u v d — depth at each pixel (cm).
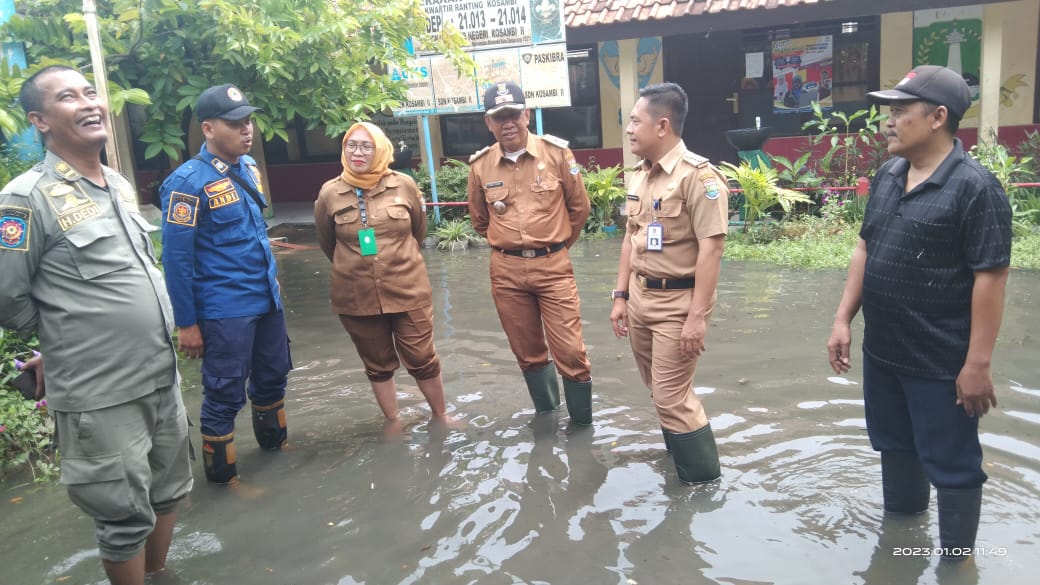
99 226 282
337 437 448
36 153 610
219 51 655
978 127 1020
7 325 275
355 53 735
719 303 666
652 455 402
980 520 321
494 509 356
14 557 338
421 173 1162
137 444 289
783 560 303
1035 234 829
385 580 307
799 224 925
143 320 289
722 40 1191
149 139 676
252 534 348
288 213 1321
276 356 418
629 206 382
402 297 436
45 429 451
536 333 450
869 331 304
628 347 571
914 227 278
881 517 329
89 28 531
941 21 1080
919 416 290
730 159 1230
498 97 412
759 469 378
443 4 977
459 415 469
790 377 492
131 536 289
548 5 952
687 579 295
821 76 1158
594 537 328
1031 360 494
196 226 376
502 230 430
